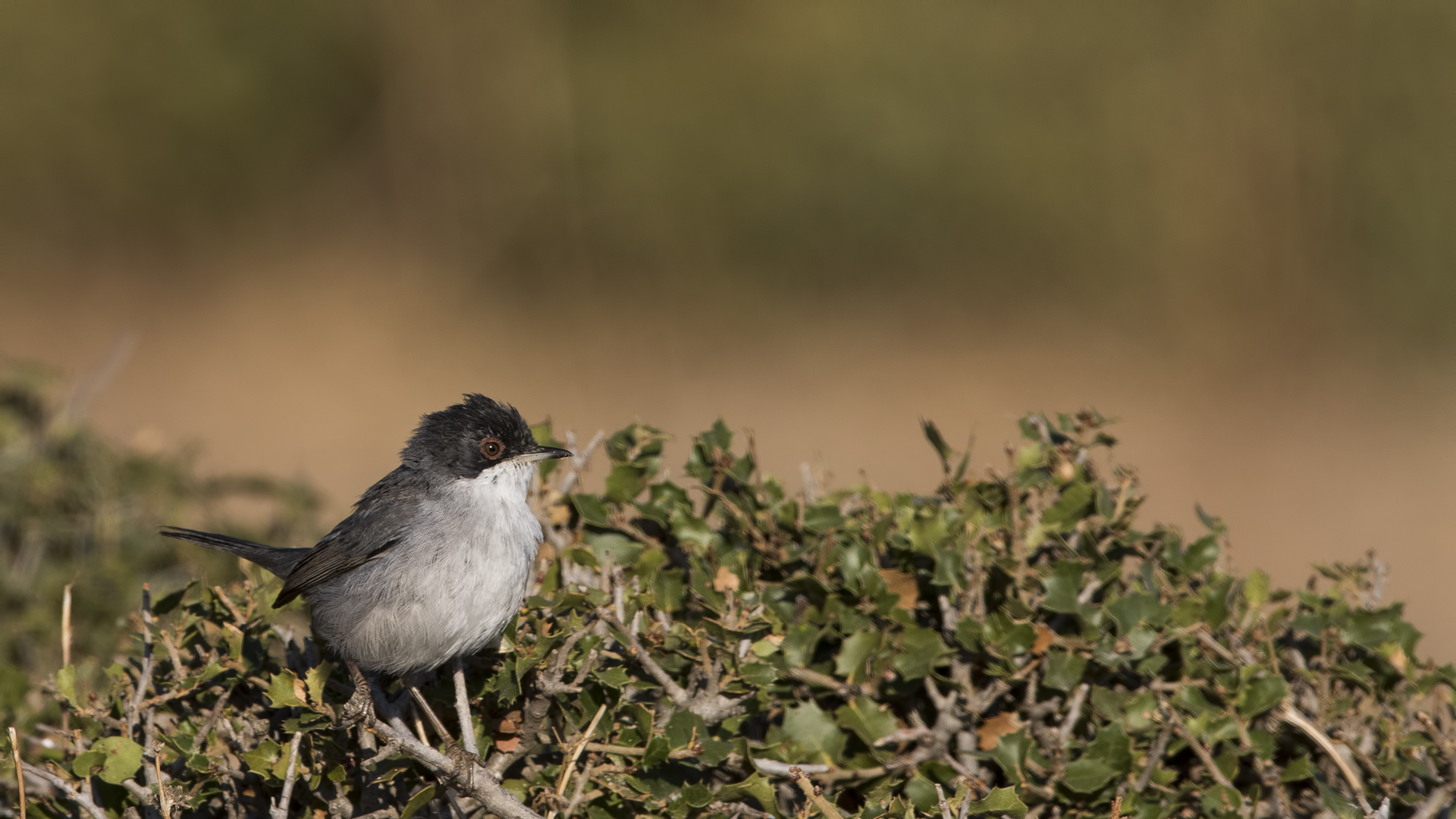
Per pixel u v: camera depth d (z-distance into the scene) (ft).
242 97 74.13
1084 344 61.77
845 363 59.98
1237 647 16.24
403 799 14.62
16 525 22.33
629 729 14.42
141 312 65.51
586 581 16.60
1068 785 14.61
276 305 67.10
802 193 68.85
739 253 69.56
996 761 14.93
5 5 71.05
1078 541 16.26
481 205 72.84
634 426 18.15
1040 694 15.98
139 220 73.05
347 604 15.20
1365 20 61.82
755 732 15.85
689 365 60.29
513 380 57.82
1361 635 16.21
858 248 68.33
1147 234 64.54
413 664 15.25
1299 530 41.09
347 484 43.75
